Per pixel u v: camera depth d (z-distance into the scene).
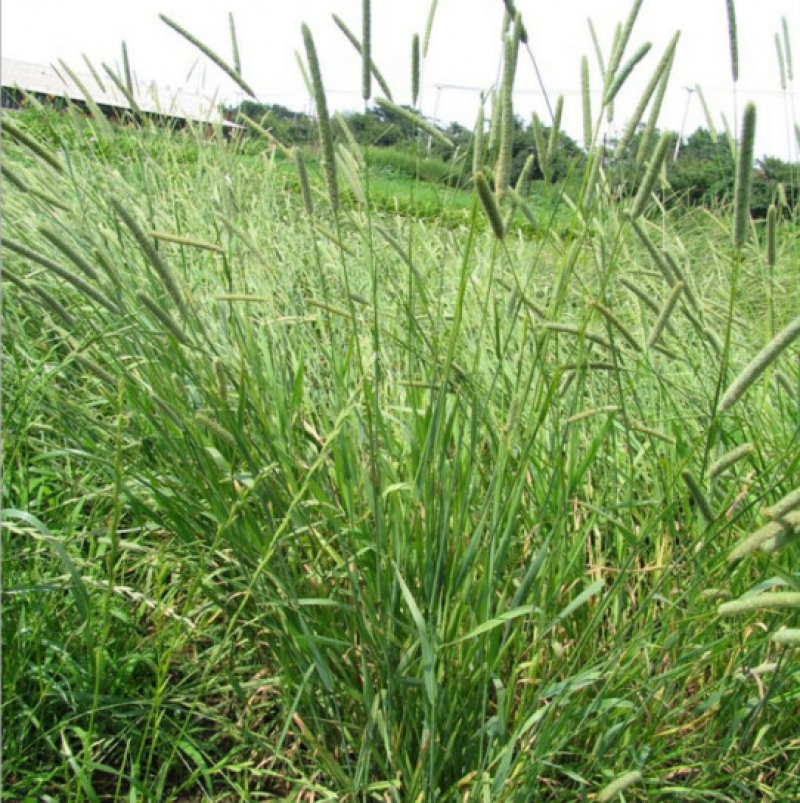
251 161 4.64
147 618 2.10
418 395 2.11
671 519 1.68
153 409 2.00
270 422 1.85
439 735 1.50
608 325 1.58
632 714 1.53
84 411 1.94
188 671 1.85
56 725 1.69
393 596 1.53
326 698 1.62
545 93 1.58
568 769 1.41
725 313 2.70
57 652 1.79
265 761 1.73
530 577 1.47
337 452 1.74
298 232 3.94
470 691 1.49
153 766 1.77
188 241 1.75
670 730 1.57
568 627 1.83
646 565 1.99
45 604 1.80
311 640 1.47
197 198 3.61
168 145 4.20
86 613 1.55
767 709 1.66
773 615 1.67
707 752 1.64
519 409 1.51
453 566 1.50
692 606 1.57
